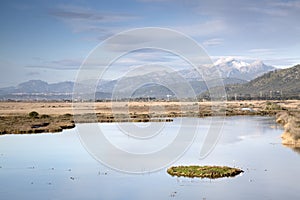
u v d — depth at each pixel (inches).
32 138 2881.4
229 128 3489.2
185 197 1393.9
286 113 4082.2
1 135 3073.3
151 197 1402.6
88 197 1405.0
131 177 1685.5
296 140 2625.5
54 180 1646.2
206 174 1695.4
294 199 1369.3
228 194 1434.5
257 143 2605.8
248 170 1802.4
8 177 1701.5
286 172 1756.9
